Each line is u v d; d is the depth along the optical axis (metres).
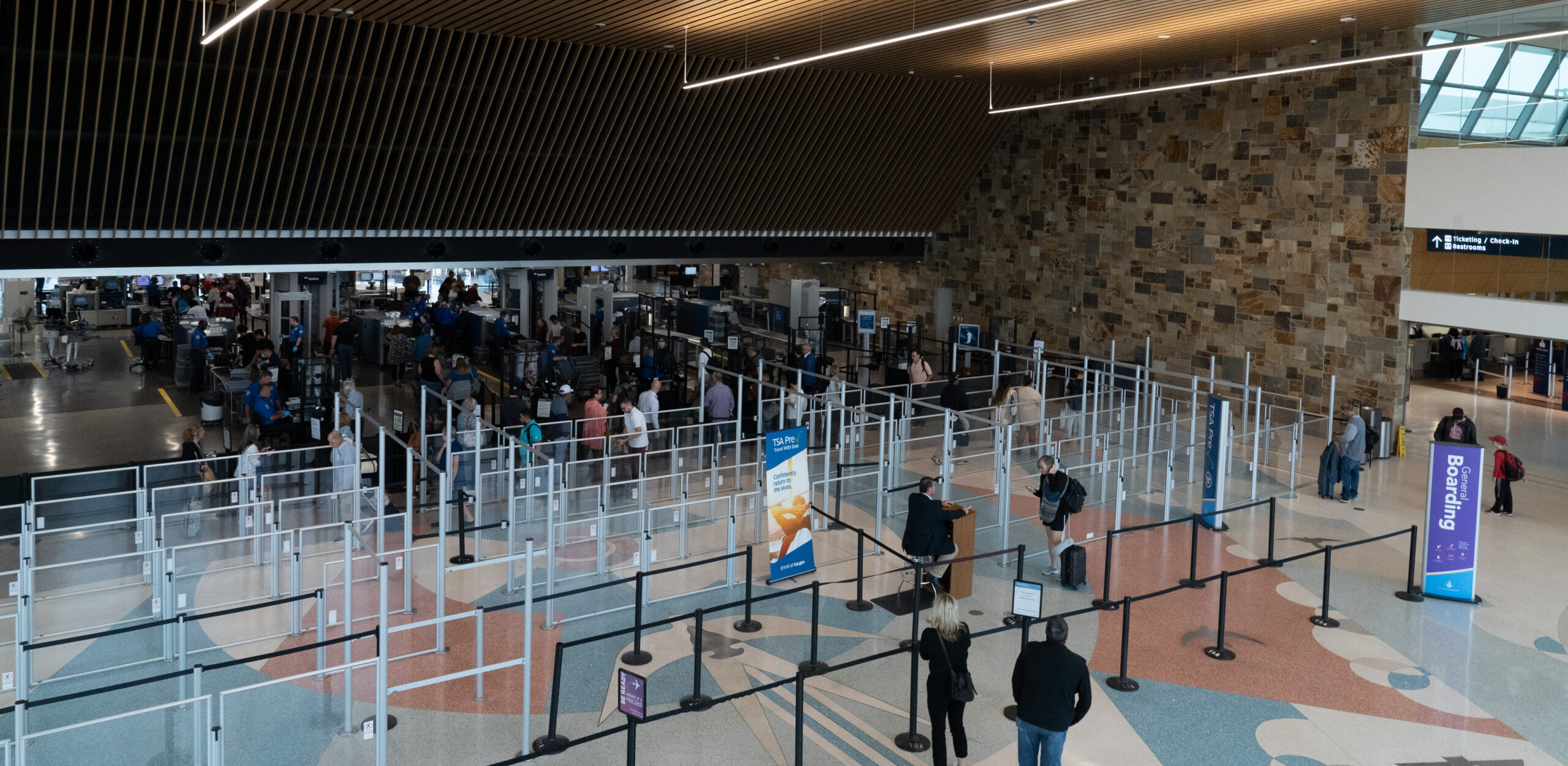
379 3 16.28
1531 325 17.78
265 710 9.23
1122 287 25.09
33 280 31.22
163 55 16.95
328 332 25.91
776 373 25.75
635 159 22.73
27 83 16.30
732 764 8.59
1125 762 8.73
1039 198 26.75
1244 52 21.44
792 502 12.64
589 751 8.72
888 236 29.00
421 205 21.30
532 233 23.19
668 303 30.47
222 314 28.30
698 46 19.78
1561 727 9.45
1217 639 11.03
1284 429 20.83
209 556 12.95
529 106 20.72
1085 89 25.33
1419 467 18.91
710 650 10.70
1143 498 16.39
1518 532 15.15
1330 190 20.91
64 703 9.30
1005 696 9.85
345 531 10.69
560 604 11.75
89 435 19.80
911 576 12.62
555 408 18.78
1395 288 19.98
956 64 22.22
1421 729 9.36
